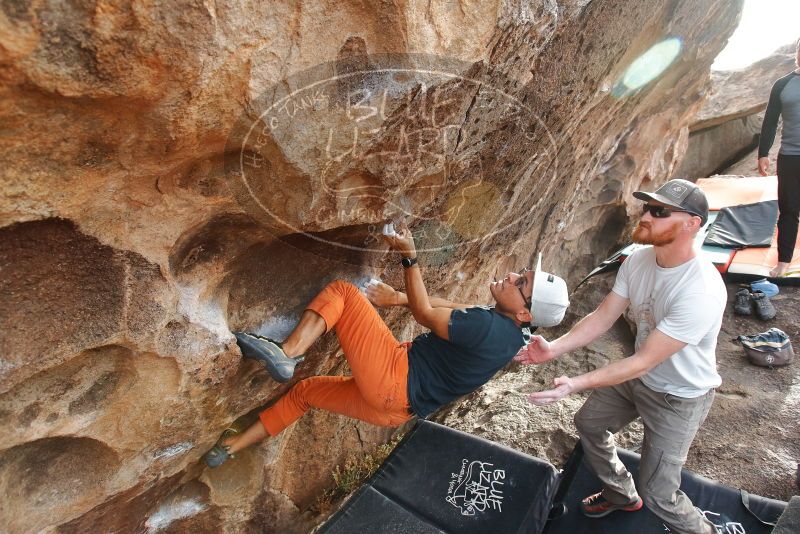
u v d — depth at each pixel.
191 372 1.52
